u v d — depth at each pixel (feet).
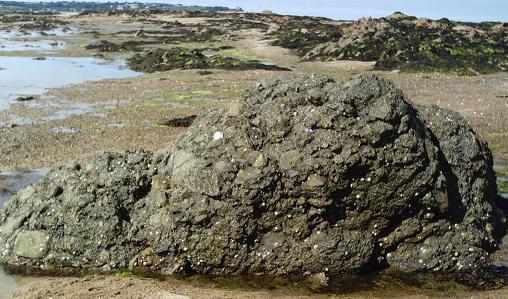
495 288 44.83
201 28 322.34
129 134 88.58
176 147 52.54
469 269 47.80
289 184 46.01
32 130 90.99
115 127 93.50
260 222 46.52
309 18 429.79
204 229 46.57
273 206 46.21
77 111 106.32
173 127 93.50
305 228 46.55
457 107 107.76
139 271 47.65
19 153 78.84
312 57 204.44
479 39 219.00
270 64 189.88
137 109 107.34
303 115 48.11
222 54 221.05
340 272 46.78
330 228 47.03
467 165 51.70
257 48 240.12
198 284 45.65
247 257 46.65
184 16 454.81
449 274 47.37
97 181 50.44
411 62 174.91
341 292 44.14
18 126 93.71
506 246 51.55
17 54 210.59
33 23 374.43
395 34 215.10
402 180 46.16
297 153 46.50
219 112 53.11
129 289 43.45
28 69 169.78
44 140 85.25
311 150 46.21
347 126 46.21
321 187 45.47
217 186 46.14
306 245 46.52
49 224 49.34
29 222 50.39
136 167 52.03
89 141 84.84
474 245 48.55
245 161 47.09
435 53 183.42
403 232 47.80
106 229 48.14
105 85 137.69
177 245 46.80
